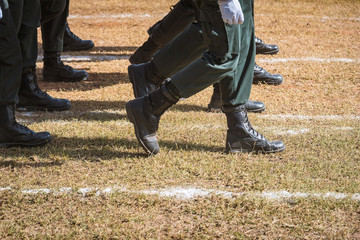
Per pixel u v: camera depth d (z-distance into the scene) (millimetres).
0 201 5242
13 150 6680
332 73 11219
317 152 6766
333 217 4957
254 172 6043
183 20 7680
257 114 8539
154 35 8062
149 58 8523
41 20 9078
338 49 13422
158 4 19156
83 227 4773
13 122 6672
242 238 4621
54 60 10133
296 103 9195
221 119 8141
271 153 6668
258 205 5211
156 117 6191
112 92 9586
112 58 12344
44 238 4586
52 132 7332
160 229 4770
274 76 10328
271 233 4723
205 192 5527
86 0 19938
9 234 4648
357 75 11102
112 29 15578
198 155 6551
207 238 4609
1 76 6387
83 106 8711
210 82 5812
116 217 4965
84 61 12031
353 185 5664
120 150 6668
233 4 5078
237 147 6660
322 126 7906
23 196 5359
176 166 6164
